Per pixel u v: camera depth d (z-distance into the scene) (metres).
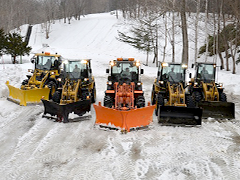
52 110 9.98
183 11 24.52
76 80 11.63
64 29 65.50
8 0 64.06
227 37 29.53
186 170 6.39
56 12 76.56
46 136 8.32
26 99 12.02
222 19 29.20
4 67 20.88
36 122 9.73
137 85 10.80
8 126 9.30
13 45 24.97
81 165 6.55
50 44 57.03
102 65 28.52
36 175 6.09
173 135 8.59
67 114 9.70
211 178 6.03
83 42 53.59
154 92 12.18
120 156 7.04
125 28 52.88
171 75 11.38
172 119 9.52
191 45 39.16
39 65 13.63
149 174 6.18
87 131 8.81
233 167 6.54
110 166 6.51
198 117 9.47
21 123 9.62
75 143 7.85
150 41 32.31
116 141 8.01
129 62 10.87
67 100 10.47
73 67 11.83
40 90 12.20
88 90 11.61
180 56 38.09
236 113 11.48
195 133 8.82
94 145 7.72
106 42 50.16
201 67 12.38
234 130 9.26
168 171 6.32
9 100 12.84
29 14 81.69
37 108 11.62
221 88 11.84
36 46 51.41
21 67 21.67
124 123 8.73
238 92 16.45
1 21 57.00
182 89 10.60
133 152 7.30
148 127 9.19
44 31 66.62
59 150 7.37
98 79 20.55
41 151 7.30
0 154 7.10
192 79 13.18
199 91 12.25
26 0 81.31
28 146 7.61
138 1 39.22
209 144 7.93
